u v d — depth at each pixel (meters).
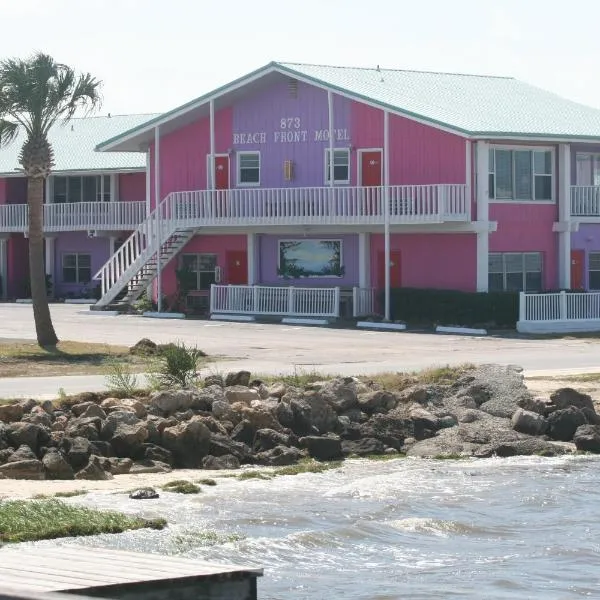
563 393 44.19
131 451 37.34
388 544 29.36
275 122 90.81
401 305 82.75
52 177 114.69
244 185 92.19
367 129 87.00
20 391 46.91
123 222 108.19
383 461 39.47
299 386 45.81
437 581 26.33
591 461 39.88
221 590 19.27
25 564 19.81
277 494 34.06
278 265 90.81
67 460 35.88
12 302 108.94
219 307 89.38
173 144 94.94
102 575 19.00
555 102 94.12
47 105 66.50
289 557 27.92
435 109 85.38
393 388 46.53
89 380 51.19
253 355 63.41
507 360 61.00
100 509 31.28
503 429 42.16
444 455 40.09
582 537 30.20
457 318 80.19
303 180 89.69
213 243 93.06
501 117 86.12
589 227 88.31
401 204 82.88
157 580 18.80
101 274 94.44
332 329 79.50
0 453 35.75
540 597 25.30
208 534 29.28
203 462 37.69
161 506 32.12
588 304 80.06
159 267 92.00
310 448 39.59
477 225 81.88
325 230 87.62
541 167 85.75
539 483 36.28
